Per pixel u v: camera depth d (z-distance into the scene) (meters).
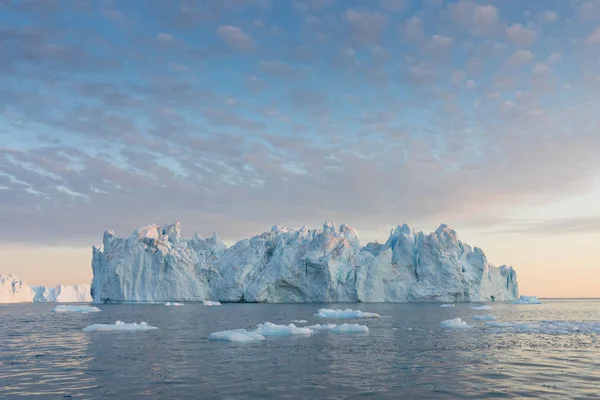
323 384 17.44
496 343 29.73
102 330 40.09
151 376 19.03
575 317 61.78
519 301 118.81
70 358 23.97
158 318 57.16
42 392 16.38
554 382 17.77
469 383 17.61
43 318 62.41
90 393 16.19
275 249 121.62
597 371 20.03
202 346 28.25
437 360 22.89
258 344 29.17
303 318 55.69
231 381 18.00
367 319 52.91
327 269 109.56
